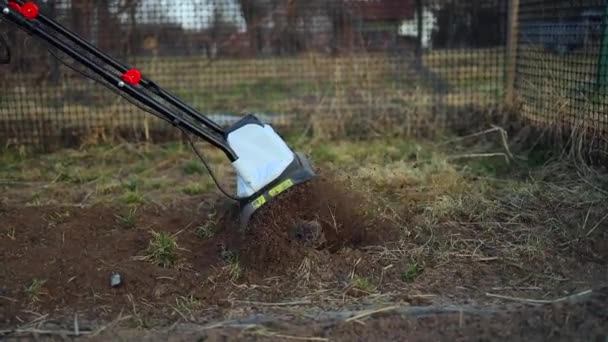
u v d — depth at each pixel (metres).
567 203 3.56
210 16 4.94
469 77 4.82
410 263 3.12
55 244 3.29
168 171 4.30
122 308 2.87
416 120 4.80
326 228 3.27
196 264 3.16
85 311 2.87
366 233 3.30
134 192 3.84
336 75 4.88
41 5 4.54
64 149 4.67
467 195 3.69
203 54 4.98
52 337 2.73
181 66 4.96
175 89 4.99
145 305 2.89
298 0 4.89
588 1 3.98
